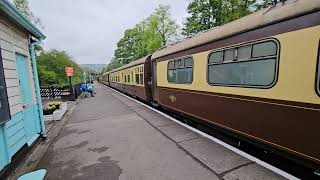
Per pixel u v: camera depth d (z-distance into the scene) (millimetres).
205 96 5551
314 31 2859
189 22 24391
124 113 9422
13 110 4496
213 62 5105
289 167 4086
